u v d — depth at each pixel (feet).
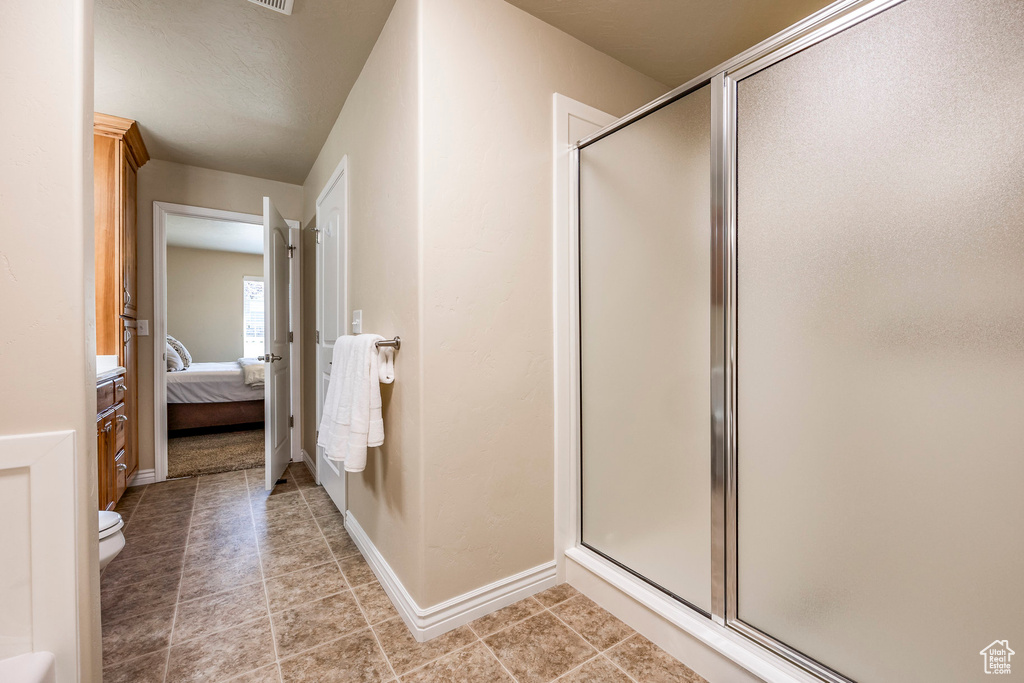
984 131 2.64
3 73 2.62
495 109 5.00
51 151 2.72
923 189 2.87
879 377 3.06
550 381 5.51
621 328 5.11
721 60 6.22
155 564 6.21
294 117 8.05
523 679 4.04
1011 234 2.55
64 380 2.76
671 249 4.52
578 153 5.71
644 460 4.82
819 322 3.36
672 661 4.25
